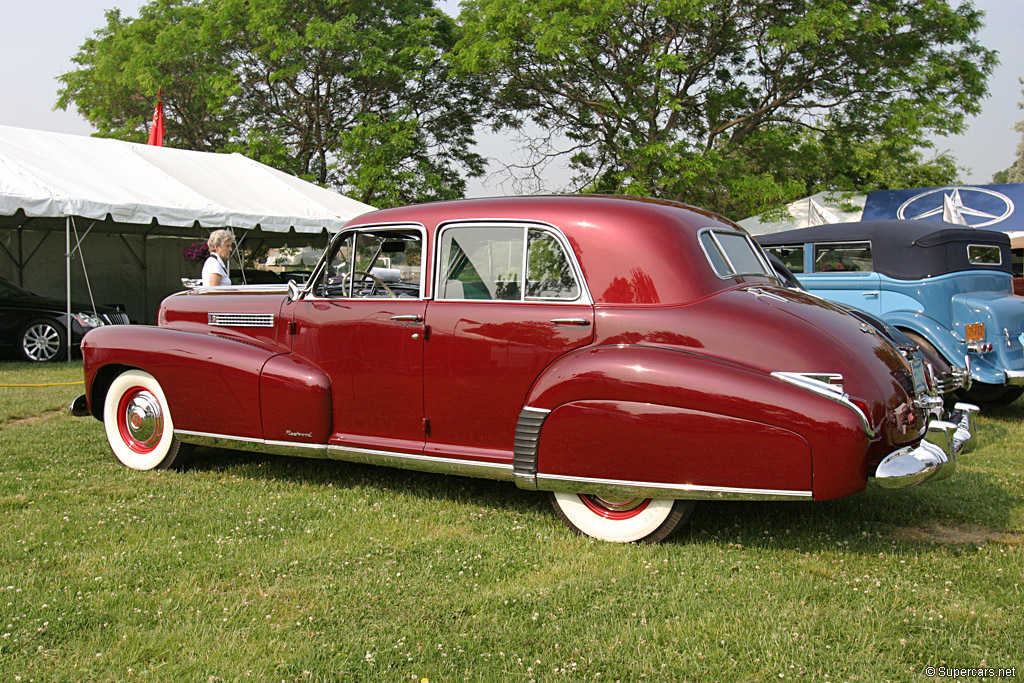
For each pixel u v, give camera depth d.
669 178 20.36
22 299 11.92
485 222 4.42
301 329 5.00
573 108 23.23
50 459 5.71
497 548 3.96
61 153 13.52
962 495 4.85
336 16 26.20
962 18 19.97
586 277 4.10
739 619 3.12
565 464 3.96
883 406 3.66
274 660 2.80
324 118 28.28
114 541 4.01
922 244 7.73
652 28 20.89
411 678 2.70
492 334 4.28
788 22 19.92
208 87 26.22
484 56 21.50
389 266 4.77
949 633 2.98
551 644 2.94
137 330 5.49
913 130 20.47
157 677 2.70
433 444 4.52
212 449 6.16
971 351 7.40
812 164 22.66
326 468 5.59
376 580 3.52
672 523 3.94
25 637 2.94
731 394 3.60
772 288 4.27
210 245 7.04
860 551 3.92
